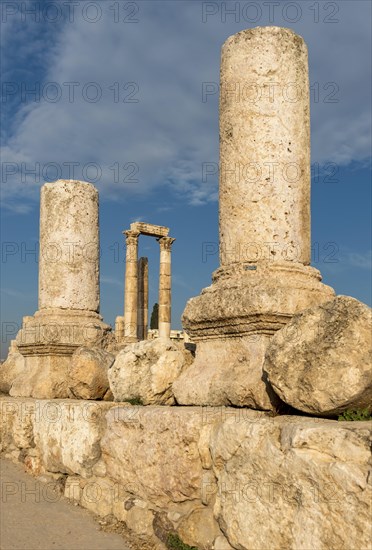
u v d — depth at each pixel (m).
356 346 4.63
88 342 9.46
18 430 8.25
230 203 6.29
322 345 4.78
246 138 6.24
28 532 5.77
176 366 6.84
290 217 6.18
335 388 4.62
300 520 4.12
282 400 5.04
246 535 4.55
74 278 9.74
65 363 9.43
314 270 6.26
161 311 29.38
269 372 5.04
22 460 8.21
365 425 4.16
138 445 5.86
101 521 6.12
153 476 5.61
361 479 3.79
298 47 6.46
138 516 5.72
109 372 7.28
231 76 6.42
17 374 10.88
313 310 5.00
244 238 6.14
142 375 6.88
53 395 9.16
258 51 6.30
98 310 10.16
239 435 4.73
